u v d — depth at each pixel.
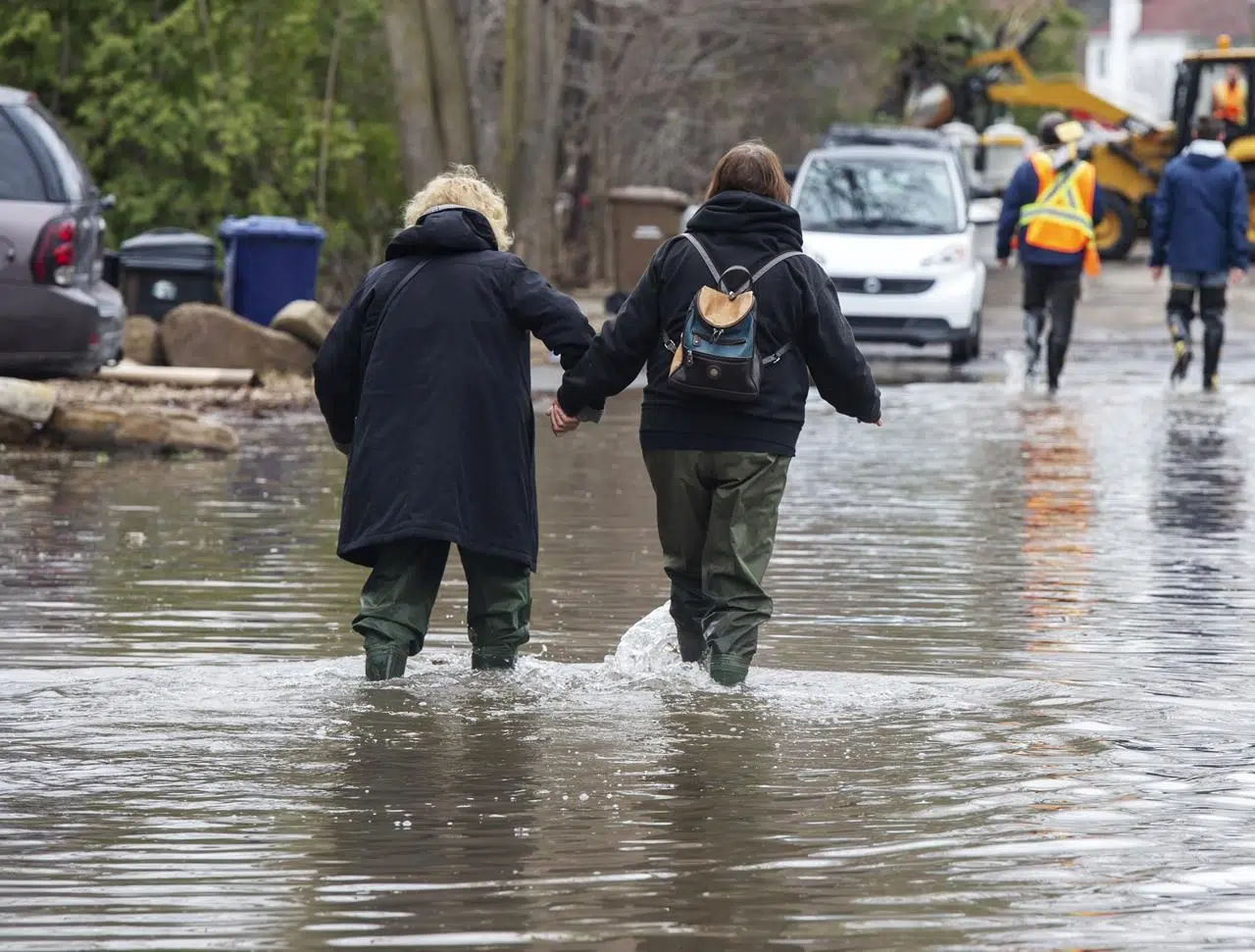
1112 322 96.62
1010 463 44.44
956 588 28.27
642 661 22.59
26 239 49.25
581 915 13.75
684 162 143.25
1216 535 33.88
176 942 13.23
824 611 26.33
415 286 21.70
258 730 18.88
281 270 69.31
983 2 188.50
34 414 43.91
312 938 13.30
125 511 35.16
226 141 82.31
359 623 21.48
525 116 91.38
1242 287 121.19
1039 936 13.40
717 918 13.71
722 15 133.88
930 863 14.93
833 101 154.25
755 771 17.53
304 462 43.34
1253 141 128.12
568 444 48.25
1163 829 15.84
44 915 13.73
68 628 24.30
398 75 86.06
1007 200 65.00
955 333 74.12
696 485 21.78
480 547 21.34
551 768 17.58
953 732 19.11
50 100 83.75
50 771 17.36
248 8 86.06
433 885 14.34
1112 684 21.61
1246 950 13.17
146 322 62.28
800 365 21.84
